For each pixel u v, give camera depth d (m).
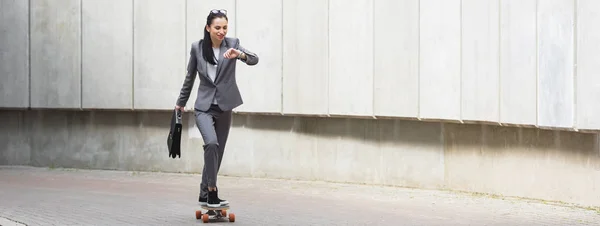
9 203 11.51
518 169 11.95
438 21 12.86
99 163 17.25
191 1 15.89
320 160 14.78
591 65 10.23
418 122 13.49
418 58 13.15
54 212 10.52
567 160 11.12
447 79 12.73
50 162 17.69
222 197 12.43
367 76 13.80
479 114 12.27
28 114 17.84
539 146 11.58
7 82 17.69
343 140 14.48
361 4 13.87
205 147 9.39
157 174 16.27
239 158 15.76
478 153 12.62
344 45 14.09
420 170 13.49
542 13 11.05
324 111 14.36
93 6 16.94
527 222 9.70
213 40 9.48
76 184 14.38
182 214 10.39
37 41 17.45
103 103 16.88
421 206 11.30
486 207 11.12
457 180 12.99
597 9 10.11
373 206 11.34
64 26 17.20
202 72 9.48
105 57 16.84
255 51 15.23
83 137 17.38
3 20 17.70
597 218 9.97
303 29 14.61
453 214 10.45
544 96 11.05
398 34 13.40
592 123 10.23
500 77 11.90
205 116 9.52
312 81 14.52
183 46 16.00
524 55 11.42
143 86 16.45
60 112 17.58
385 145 13.94
